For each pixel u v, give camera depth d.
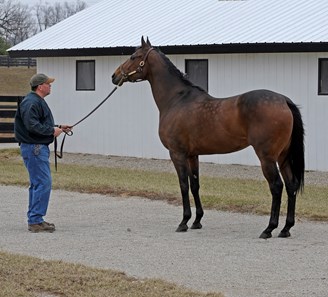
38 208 11.98
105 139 24.34
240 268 9.47
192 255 10.22
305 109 20.14
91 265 9.62
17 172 19.53
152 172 20.09
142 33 23.86
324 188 16.92
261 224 12.54
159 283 8.59
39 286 8.48
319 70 19.86
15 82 58.69
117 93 23.91
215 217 13.20
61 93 25.44
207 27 22.73
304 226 12.30
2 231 12.05
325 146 19.84
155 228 12.29
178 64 22.58
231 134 11.45
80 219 13.12
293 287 8.59
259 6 23.39
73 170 20.34
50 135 11.97
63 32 26.48
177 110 12.00
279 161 11.50
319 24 20.59
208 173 19.86
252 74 21.06
